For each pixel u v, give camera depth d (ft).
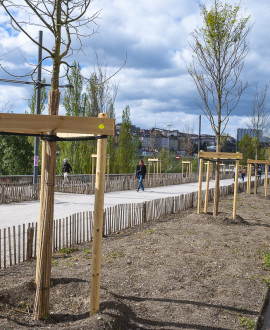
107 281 17.07
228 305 15.29
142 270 19.08
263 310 15.40
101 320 11.98
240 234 29.25
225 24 38.47
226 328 13.26
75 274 17.25
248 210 44.88
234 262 21.40
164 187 82.69
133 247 23.66
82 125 12.24
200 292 16.48
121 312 13.12
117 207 31.63
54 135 12.58
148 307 14.52
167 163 154.30
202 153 35.73
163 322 13.33
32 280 15.05
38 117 12.24
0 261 18.75
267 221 37.06
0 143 78.18
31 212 39.45
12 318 12.75
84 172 99.04
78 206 44.50
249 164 65.41
